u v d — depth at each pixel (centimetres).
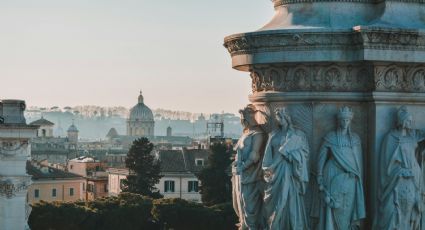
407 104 810
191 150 10194
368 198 810
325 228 788
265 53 819
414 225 795
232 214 5688
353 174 788
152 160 8044
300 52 801
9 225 3048
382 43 777
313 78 813
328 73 811
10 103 3036
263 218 823
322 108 815
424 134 804
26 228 3181
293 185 788
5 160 3044
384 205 787
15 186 3052
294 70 819
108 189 10369
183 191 9756
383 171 791
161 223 5750
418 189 790
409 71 805
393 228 780
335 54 793
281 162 790
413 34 774
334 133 802
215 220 5659
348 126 798
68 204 5359
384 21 809
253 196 837
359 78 812
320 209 792
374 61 784
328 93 810
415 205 787
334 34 788
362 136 816
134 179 7862
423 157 811
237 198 853
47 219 5119
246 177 840
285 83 827
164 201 5800
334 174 788
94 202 5678
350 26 814
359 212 789
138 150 7919
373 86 802
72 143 19988
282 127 805
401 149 784
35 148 15612
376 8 837
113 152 18175
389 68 798
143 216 5719
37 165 9581
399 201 779
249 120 867
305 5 843
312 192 803
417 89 809
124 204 5662
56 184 9456
